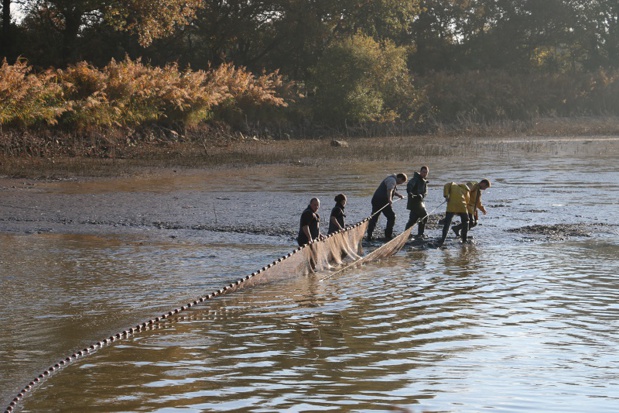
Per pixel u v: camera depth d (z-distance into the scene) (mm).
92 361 12844
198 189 40625
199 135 76750
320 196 37500
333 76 94188
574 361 12773
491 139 89250
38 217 30547
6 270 20547
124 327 15125
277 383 11703
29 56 85125
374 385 11609
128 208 33219
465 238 25688
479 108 113875
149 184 43094
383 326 15023
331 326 15008
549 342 13852
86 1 79062
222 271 20656
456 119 109750
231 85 86812
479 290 18250
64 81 67938
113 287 18609
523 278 19641
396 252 23812
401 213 32406
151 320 15188
